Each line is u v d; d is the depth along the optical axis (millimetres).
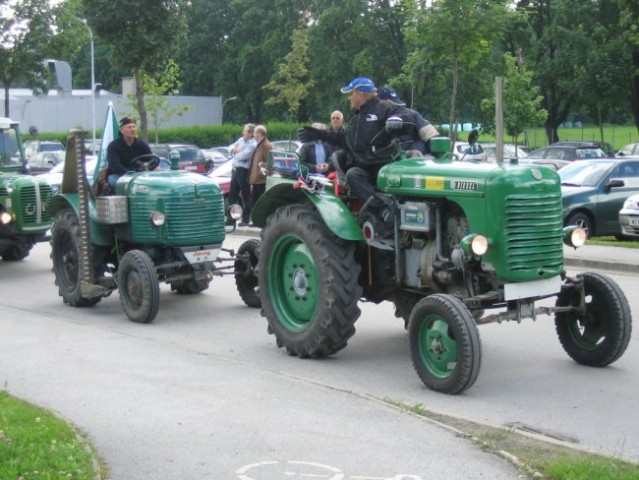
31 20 37906
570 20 44938
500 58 46812
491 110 36188
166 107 44906
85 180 11547
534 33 49094
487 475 5805
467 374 7676
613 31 44281
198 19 67062
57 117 50031
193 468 5918
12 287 13977
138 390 7797
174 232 11383
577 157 32281
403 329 10695
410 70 34750
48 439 6082
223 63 65375
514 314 8109
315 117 60344
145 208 11484
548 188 7957
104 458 6086
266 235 9523
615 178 19172
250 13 62719
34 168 31109
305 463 6008
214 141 56750
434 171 8211
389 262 8945
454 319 7695
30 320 11234
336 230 8695
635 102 44438
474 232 7891
